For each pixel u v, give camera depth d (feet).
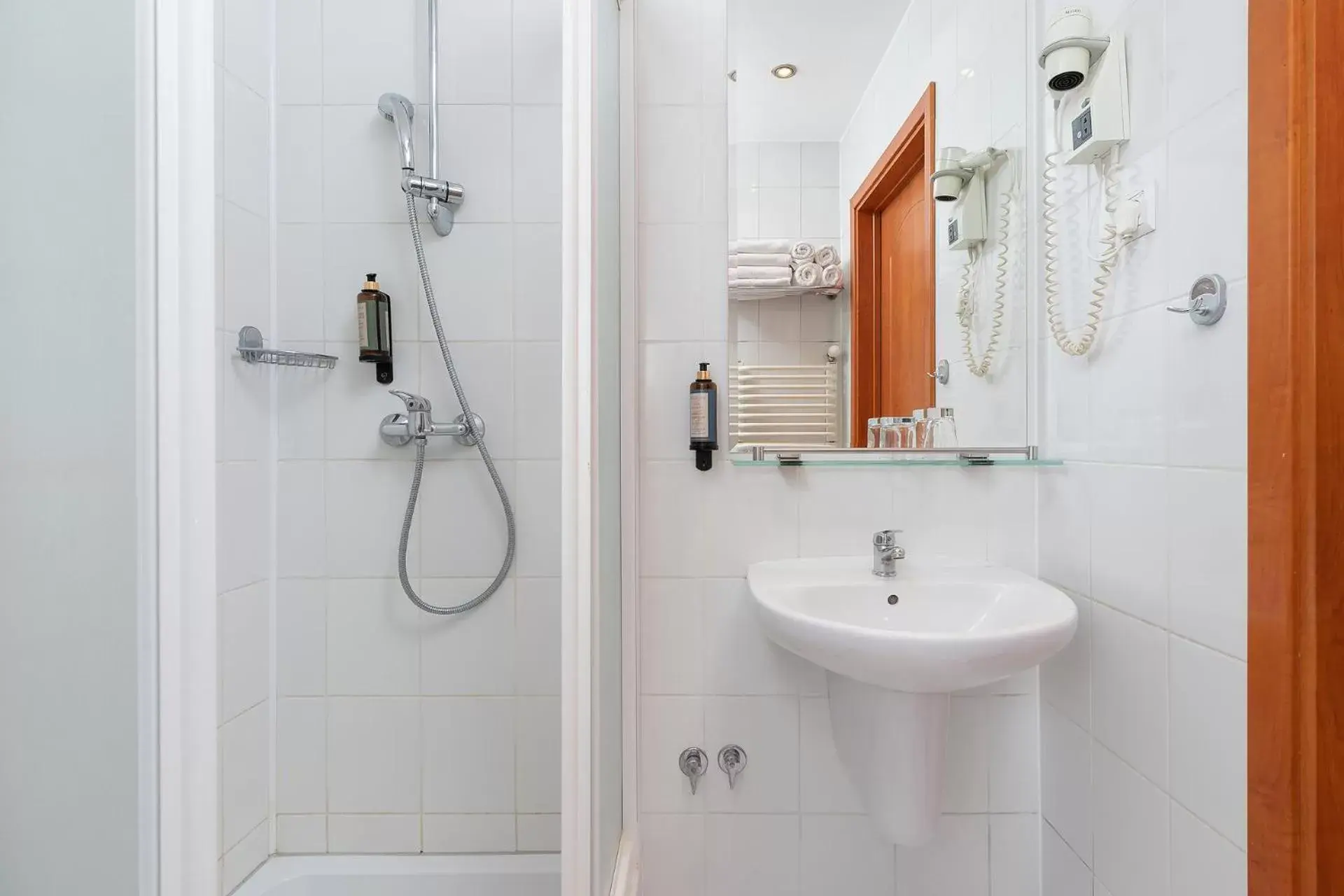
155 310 1.35
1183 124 2.86
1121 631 3.34
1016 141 4.11
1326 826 2.25
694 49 4.19
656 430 4.22
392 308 4.34
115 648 1.31
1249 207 2.45
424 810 4.34
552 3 4.34
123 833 1.32
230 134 3.85
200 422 1.37
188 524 1.36
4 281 1.23
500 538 4.36
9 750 1.24
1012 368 4.15
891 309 4.20
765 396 4.22
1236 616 2.59
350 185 4.30
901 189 4.19
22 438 1.24
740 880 4.19
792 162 4.20
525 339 4.37
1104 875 3.48
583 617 2.78
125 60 1.33
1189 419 2.84
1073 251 3.74
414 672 4.34
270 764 4.25
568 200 2.76
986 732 4.17
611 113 3.61
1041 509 4.12
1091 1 3.54
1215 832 2.70
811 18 4.18
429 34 4.20
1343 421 2.24
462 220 4.36
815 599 3.66
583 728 2.77
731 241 4.20
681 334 4.21
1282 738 2.34
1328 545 2.25
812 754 4.19
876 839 4.18
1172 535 2.96
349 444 4.32
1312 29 2.24
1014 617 3.46
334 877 4.12
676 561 4.21
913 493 4.19
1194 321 2.77
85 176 1.29
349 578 4.33
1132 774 3.25
